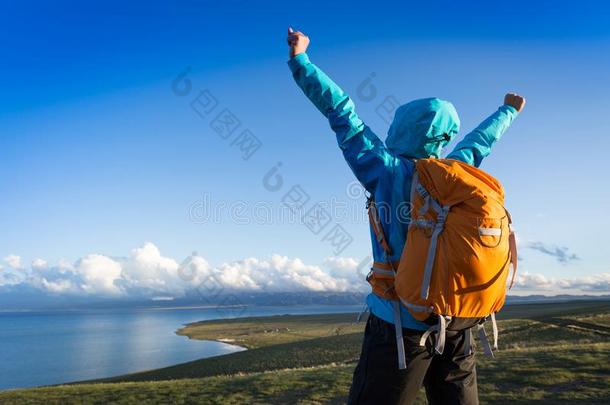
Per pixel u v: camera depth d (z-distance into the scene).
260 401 15.06
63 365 133.88
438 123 2.75
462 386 2.60
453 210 2.35
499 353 20.58
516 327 56.50
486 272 2.26
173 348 165.25
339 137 2.73
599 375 14.35
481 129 3.30
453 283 2.26
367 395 2.52
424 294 2.26
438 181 2.38
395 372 2.46
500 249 2.31
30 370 124.94
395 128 2.87
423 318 2.33
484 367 16.84
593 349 19.08
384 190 2.60
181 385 19.31
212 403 15.38
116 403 16.47
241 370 54.28
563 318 59.84
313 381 17.36
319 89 2.75
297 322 192.12
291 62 2.79
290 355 58.50
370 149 2.66
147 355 147.38
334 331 129.62
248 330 196.75
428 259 2.29
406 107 2.87
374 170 2.63
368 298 2.66
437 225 2.32
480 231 2.27
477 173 2.51
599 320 56.06
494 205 2.34
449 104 2.86
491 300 2.32
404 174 2.62
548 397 12.69
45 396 18.77
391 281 2.50
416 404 11.46
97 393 18.86
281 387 16.72
